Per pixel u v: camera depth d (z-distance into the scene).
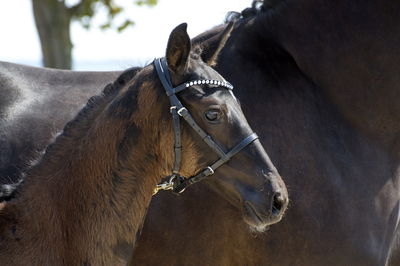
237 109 6.59
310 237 7.32
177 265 7.34
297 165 7.36
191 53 6.79
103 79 8.23
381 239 7.58
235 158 6.52
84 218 6.57
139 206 6.71
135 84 6.73
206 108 6.45
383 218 7.61
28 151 7.58
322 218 7.34
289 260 7.34
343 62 7.69
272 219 6.45
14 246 6.43
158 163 6.70
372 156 7.66
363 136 7.70
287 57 7.77
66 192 6.59
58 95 8.03
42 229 6.49
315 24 7.75
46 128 7.70
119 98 6.73
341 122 7.68
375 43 7.67
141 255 7.32
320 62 7.70
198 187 7.26
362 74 7.68
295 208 7.29
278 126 7.42
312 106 7.61
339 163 7.50
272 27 7.80
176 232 7.27
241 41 7.73
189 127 6.52
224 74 7.53
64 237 6.52
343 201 7.41
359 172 7.55
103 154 6.61
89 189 6.60
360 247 7.45
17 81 8.10
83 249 6.55
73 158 6.69
